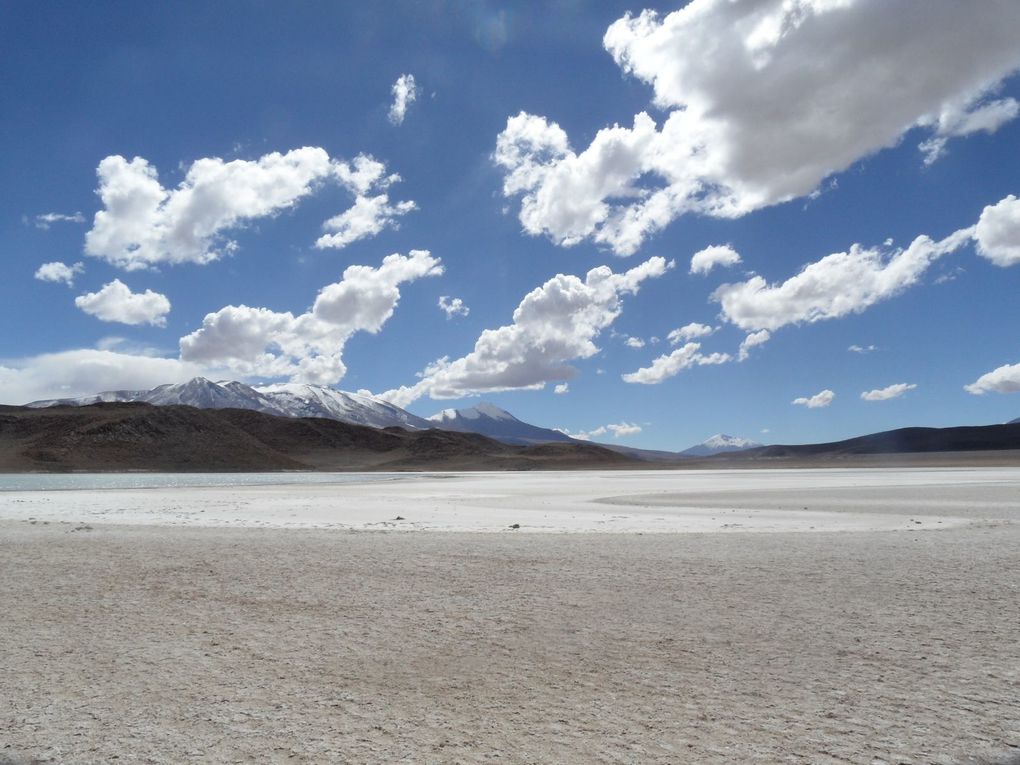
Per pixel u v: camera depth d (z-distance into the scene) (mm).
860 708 7316
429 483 85688
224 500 49312
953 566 15703
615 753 6348
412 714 7312
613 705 7516
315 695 7863
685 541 21266
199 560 17375
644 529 26547
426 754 6355
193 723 7078
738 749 6391
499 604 12273
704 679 8297
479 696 7816
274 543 20984
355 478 114625
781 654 9211
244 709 7449
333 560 17328
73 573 15539
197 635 10344
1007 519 29000
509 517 33188
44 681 8320
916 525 27188
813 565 16062
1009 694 7641
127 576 15141
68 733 6824
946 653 9133
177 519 32750
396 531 25391
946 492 49406
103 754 6359
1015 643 9555
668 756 6266
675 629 10508
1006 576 14398
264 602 12516
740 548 19328
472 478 110000
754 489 58594
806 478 86875
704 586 13703
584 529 26594
